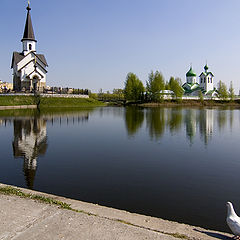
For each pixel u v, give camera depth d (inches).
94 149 574.9
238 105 3627.0
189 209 272.4
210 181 364.8
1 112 1498.5
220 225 239.0
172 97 3540.8
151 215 257.1
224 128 967.0
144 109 2292.1
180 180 366.0
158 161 474.3
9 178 364.8
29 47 2460.6
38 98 2041.1
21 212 188.1
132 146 613.6
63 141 669.9
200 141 693.9
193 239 161.2
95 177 373.4
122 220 184.7
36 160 470.3
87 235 156.1
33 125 976.9
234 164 455.5
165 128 953.5
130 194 310.3
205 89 4426.7
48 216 182.2
